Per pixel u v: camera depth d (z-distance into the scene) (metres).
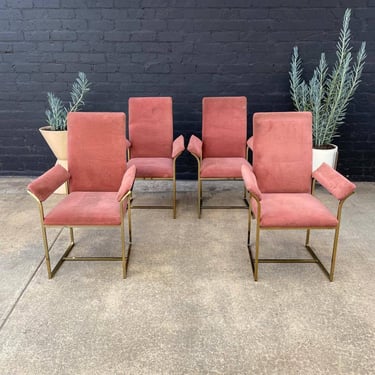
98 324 1.90
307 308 2.01
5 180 3.96
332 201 3.39
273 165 2.47
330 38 3.54
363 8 3.43
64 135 3.38
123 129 2.54
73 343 1.79
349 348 1.74
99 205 2.30
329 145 3.53
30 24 3.59
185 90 3.76
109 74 3.73
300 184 2.49
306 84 3.59
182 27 3.57
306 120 2.44
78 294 2.14
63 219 2.18
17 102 3.82
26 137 3.93
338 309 2.00
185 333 1.84
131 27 3.58
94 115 2.54
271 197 2.40
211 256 2.53
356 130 3.77
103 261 2.47
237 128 3.26
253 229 2.89
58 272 2.35
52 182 2.29
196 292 2.15
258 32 3.56
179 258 2.50
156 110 3.27
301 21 3.51
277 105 3.77
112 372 1.63
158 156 3.35
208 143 3.30
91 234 2.84
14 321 1.93
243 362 1.68
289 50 3.60
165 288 2.19
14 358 1.71
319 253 2.54
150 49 3.64
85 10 3.54
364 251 2.56
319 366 1.65
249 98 3.76
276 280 2.25
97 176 2.57
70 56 3.68
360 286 2.18
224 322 1.91
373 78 3.61
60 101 3.75
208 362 1.68
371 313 1.96
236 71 3.68
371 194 3.55
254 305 2.04
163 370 1.64
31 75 3.74
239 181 3.96
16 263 2.45
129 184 2.16
